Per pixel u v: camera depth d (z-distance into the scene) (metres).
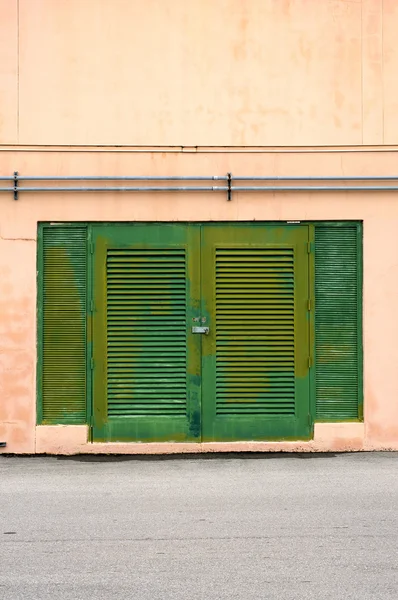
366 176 10.30
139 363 10.30
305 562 6.16
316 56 10.34
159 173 10.29
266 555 6.32
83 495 8.26
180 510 7.64
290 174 10.30
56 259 10.30
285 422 10.30
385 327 10.32
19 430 10.25
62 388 10.30
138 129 10.30
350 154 10.32
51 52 10.31
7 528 7.09
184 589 5.65
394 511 7.55
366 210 10.33
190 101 10.34
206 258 10.30
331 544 6.58
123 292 10.30
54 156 10.27
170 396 10.30
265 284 10.33
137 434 10.29
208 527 7.07
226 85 10.34
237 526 7.09
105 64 10.31
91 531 6.98
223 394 10.30
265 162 10.30
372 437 10.31
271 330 10.31
